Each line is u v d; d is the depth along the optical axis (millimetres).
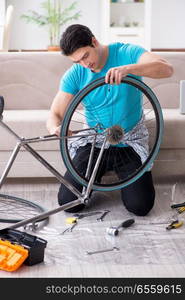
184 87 3502
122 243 2645
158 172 3438
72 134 2912
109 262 2445
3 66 3865
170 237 2711
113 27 7949
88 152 2979
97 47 2734
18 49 8047
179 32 8266
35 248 2400
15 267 2338
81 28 2627
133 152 2982
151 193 2990
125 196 3008
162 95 3898
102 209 3105
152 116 3443
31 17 7621
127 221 2814
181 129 3373
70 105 2449
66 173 3098
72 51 2625
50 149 3385
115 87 2846
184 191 3391
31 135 3379
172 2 8164
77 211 3053
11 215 2998
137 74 2590
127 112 2900
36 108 3891
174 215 2965
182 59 3908
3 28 5789
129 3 7977
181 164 3436
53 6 7949
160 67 2635
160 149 3410
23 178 3699
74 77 2939
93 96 2873
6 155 3395
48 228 2820
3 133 3350
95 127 2613
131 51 2850
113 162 2996
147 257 2492
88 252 2529
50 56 3895
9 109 3887
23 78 3877
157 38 8266
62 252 2549
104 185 2715
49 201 3238
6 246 2408
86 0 8055
